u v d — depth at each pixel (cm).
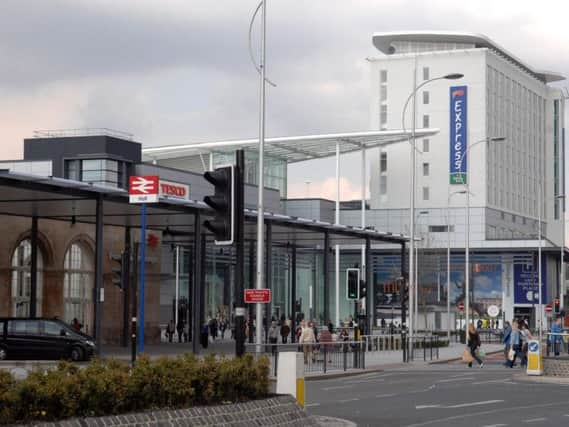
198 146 12975
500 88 16750
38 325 5203
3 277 6369
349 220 15950
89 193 5319
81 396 1684
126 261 4409
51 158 9188
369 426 2550
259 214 4628
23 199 5531
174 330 9588
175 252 10856
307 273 13775
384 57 16600
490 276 14712
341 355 5112
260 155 4644
